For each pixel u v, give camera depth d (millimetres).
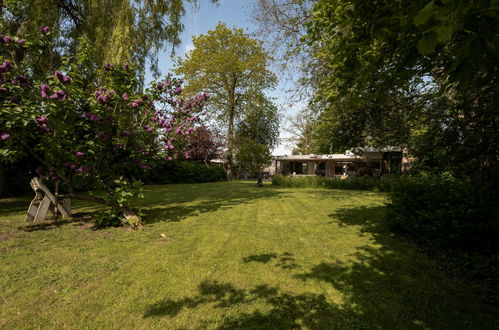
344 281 2865
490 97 3803
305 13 7352
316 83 7648
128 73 5562
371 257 3598
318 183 16391
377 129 9422
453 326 2084
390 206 5227
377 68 3303
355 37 2969
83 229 4980
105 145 5312
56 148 4836
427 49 1558
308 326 2068
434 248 3857
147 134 5730
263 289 2666
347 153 20109
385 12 2232
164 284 2748
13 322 2062
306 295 2555
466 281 2879
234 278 2910
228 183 19781
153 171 16969
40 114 4414
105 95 4922
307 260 3479
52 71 8375
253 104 25094
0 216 6148
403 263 3381
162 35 10086
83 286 2688
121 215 5473
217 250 3854
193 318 2150
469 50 1543
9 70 4277
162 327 2027
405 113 7945
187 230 4996
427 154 8398
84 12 9711
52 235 4539
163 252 3725
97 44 8203
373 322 2131
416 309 2328
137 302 2385
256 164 27266
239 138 26531
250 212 7023
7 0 4977
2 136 4281
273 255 3660
